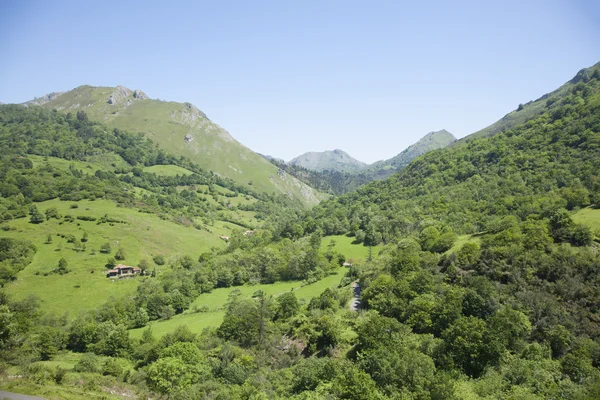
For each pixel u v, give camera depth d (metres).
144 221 179.88
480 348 41.19
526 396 32.91
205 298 107.38
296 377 48.97
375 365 40.25
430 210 120.25
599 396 31.02
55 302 107.94
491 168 133.38
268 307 76.38
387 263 82.00
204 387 50.59
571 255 54.97
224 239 197.88
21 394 42.41
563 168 103.38
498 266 58.97
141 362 66.19
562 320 46.94
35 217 153.38
